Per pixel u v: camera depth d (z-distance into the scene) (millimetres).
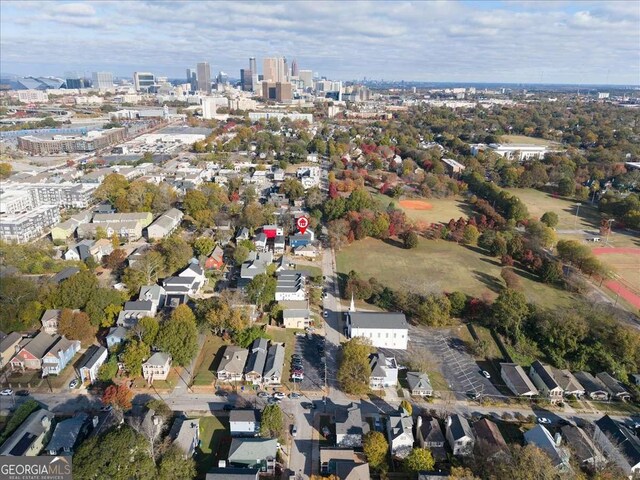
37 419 96750
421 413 108438
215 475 84438
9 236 195000
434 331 145000
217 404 109562
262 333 132250
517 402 113625
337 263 193750
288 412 107938
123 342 125812
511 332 139125
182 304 135875
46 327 131875
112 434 84500
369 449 92312
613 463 90500
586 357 127812
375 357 122312
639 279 184875
